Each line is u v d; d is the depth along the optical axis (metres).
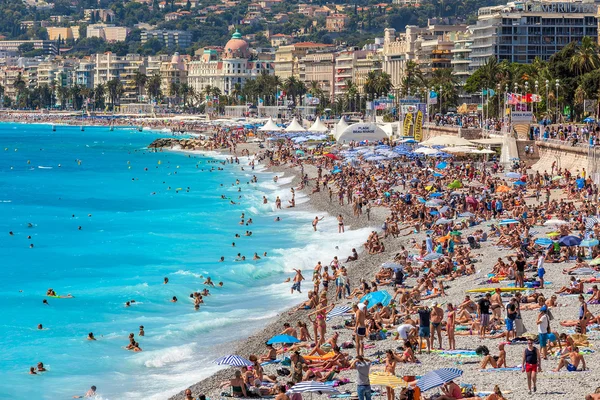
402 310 78.88
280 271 110.81
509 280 88.25
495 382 56.53
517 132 185.75
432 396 53.16
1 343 80.56
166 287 100.50
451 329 66.25
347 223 144.00
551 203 127.69
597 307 75.44
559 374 57.66
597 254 95.94
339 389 59.25
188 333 83.06
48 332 84.44
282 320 84.44
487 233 116.81
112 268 114.25
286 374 64.88
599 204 124.38
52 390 68.88
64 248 130.25
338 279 91.19
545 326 61.78
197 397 63.50
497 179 161.38
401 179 174.88
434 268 95.94
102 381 70.88
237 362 62.06
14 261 120.44
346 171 192.62
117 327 85.94
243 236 136.25
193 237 136.50
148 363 74.88
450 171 177.00
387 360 56.22
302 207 166.75
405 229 129.00
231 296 98.19
